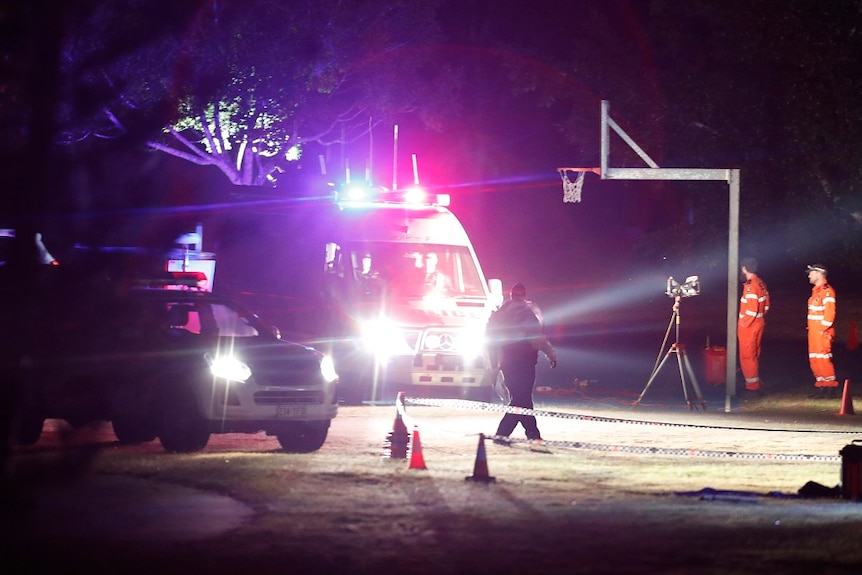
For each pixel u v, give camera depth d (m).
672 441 48.94
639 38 87.88
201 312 45.94
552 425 55.34
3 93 33.28
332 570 23.84
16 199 32.94
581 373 86.56
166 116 46.66
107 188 62.53
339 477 35.91
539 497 33.03
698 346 101.12
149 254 59.88
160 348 43.41
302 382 43.62
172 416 42.66
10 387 32.34
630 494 34.06
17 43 33.16
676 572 23.72
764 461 43.06
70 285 44.38
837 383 68.88
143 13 68.19
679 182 88.19
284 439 45.31
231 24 92.56
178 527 28.08
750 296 69.00
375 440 47.91
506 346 46.66
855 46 73.69
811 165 77.56
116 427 45.06
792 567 23.97
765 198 83.00
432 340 59.94
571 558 25.03
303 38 100.62
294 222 64.50
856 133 74.75
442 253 62.31
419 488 34.16
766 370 81.44
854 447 34.22
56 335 43.81
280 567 24.02
